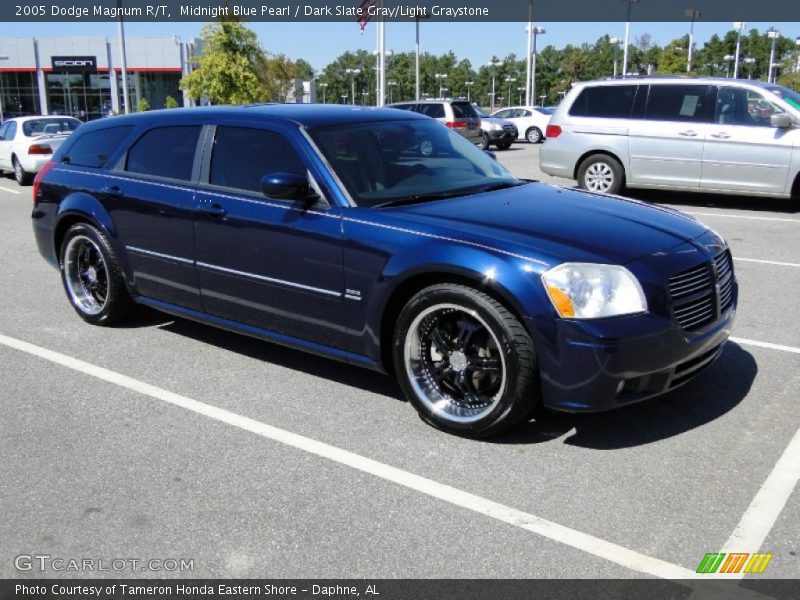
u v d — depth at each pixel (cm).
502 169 515
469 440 386
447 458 368
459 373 386
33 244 961
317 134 448
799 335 542
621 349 344
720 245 417
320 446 383
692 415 409
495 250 363
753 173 1070
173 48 4806
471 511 321
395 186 440
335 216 416
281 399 444
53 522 317
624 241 375
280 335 464
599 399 350
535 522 312
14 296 695
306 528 311
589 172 1200
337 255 413
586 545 296
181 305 521
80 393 456
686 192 1328
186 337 563
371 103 13350
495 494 334
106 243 557
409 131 493
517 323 358
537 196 449
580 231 381
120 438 395
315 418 417
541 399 372
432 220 394
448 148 500
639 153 1148
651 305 354
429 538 302
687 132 1105
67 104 4934
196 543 302
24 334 576
